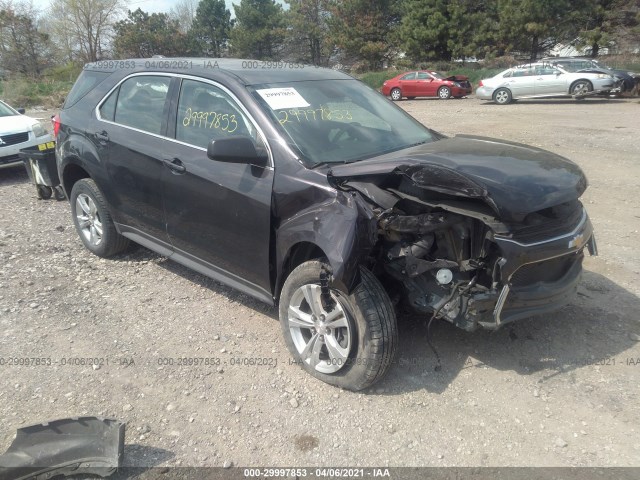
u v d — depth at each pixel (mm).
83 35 54781
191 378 3598
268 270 3760
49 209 7547
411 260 3264
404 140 4219
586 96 20641
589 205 7062
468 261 3189
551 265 3398
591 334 4012
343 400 3383
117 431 2893
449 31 36156
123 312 4453
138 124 4688
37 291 4820
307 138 3795
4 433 3086
